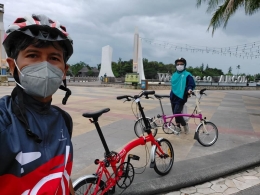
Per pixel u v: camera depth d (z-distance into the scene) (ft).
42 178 3.25
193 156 13.05
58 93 43.29
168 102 34.86
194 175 10.50
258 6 34.04
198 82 88.79
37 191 3.18
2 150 3.05
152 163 9.95
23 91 3.55
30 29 3.46
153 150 10.08
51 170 3.38
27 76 3.34
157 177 10.33
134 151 13.43
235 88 86.02
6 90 48.85
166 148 10.95
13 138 3.14
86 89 60.08
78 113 23.70
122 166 8.41
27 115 3.47
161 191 9.59
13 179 3.08
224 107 32.42
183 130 18.22
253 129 19.63
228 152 13.66
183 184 10.04
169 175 10.55
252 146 14.76
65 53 4.09
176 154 13.29
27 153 3.18
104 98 37.60
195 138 14.60
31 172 3.18
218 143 15.56
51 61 3.71
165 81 86.28
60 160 3.53
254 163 12.37
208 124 15.20
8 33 3.49
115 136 16.19
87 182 7.36
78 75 202.69
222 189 10.13
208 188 10.19
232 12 33.30
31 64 3.46
